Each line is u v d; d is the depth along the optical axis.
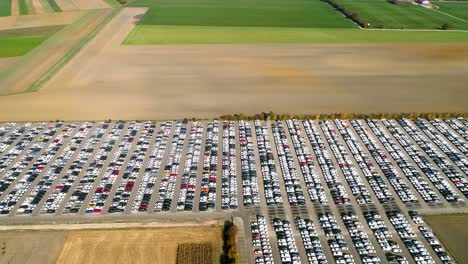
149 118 157.62
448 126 154.25
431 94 179.12
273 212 111.50
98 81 189.75
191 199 115.94
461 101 172.62
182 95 176.62
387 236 103.44
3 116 157.88
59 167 129.25
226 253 97.81
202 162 132.62
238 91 180.75
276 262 96.38
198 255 97.50
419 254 98.12
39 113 160.38
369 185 122.50
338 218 109.75
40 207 112.75
